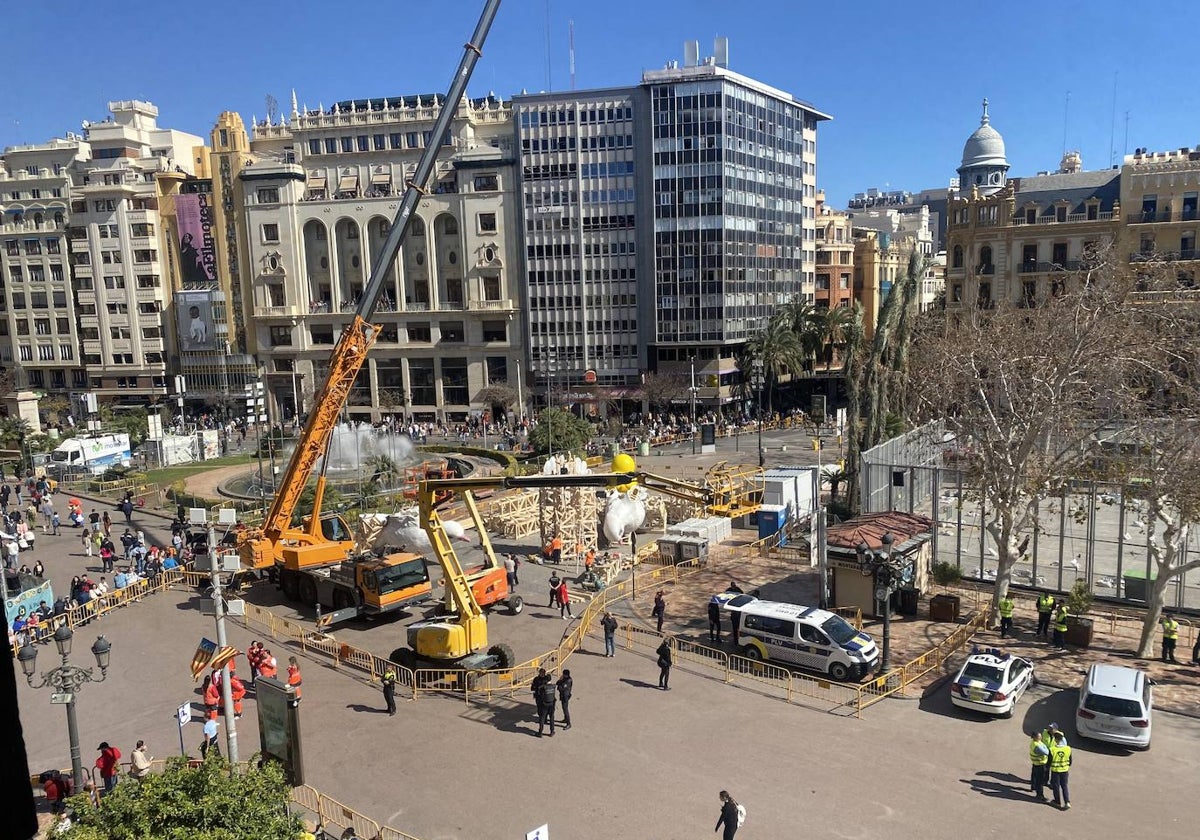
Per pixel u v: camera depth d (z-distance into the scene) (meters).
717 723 24.88
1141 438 34.16
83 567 43.88
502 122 103.69
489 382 103.69
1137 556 40.03
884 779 21.45
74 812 17.12
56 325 114.81
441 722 25.39
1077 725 23.39
